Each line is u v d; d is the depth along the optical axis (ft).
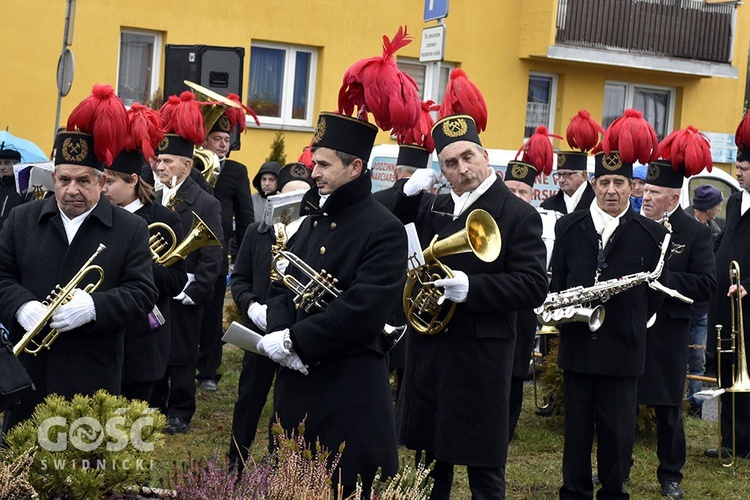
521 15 72.90
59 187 18.31
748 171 29.86
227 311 36.68
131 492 15.66
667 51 78.38
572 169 34.71
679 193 27.58
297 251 17.98
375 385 17.48
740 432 30.04
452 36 70.54
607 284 22.80
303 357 16.97
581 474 23.27
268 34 64.54
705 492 26.63
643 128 23.32
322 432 17.30
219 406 32.17
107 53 59.67
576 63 75.36
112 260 18.47
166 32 61.52
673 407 26.04
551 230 31.73
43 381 18.17
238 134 37.01
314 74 66.95
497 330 20.39
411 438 20.99
